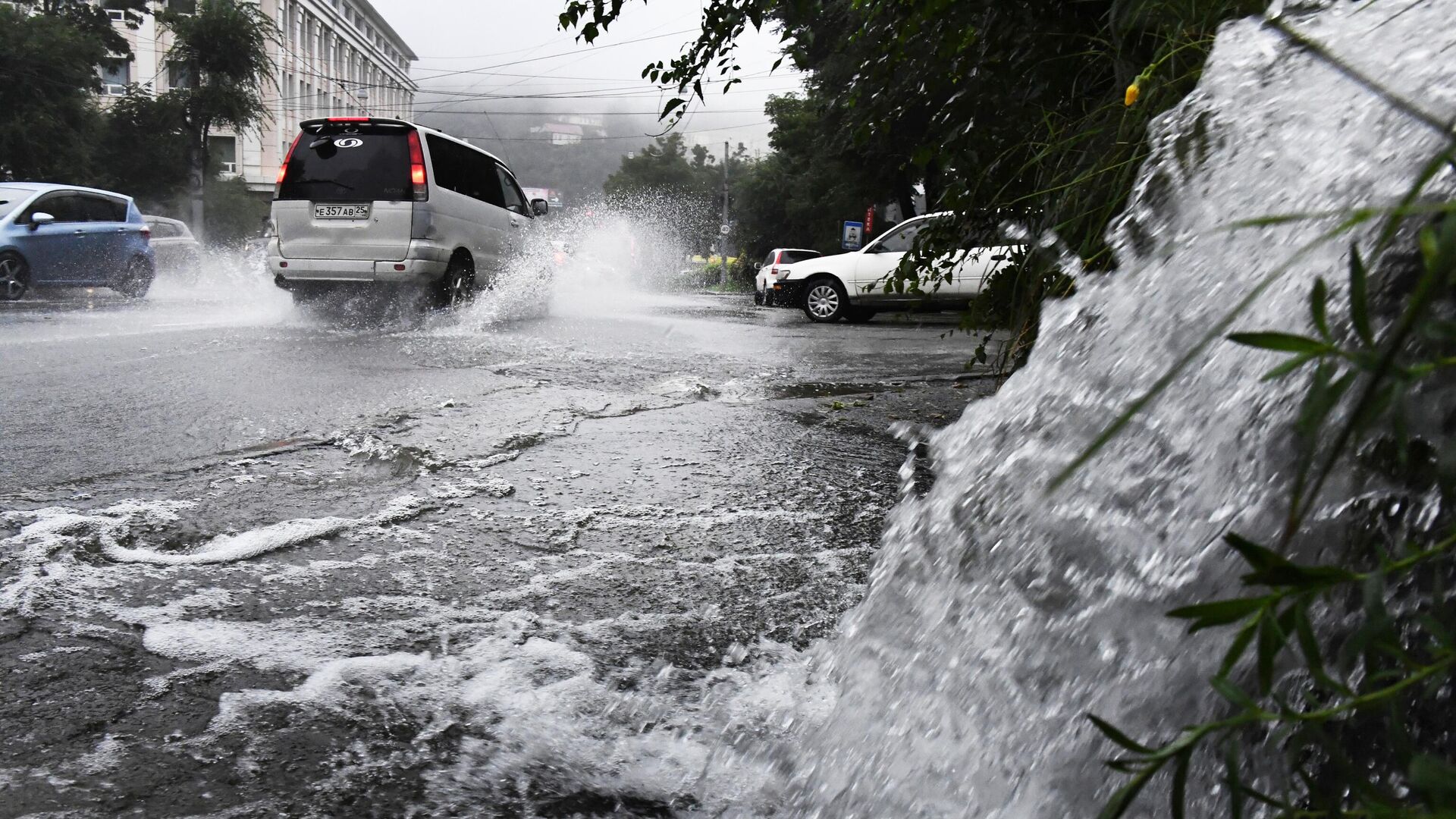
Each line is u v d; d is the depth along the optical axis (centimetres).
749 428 506
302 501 355
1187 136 129
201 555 295
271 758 181
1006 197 297
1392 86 95
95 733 189
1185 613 58
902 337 1180
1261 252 106
